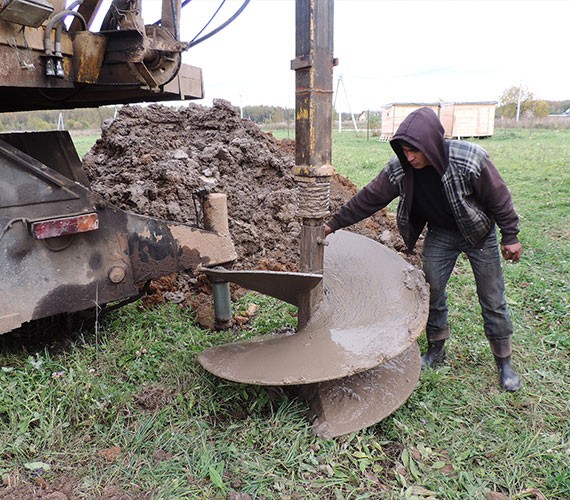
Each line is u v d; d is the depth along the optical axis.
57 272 2.82
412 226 3.09
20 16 2.30
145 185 5.11
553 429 2.72
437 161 2.62
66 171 3.79
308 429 2.62
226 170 5.82
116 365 3.07
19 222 2.66
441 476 2.37
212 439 2.56
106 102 4.15
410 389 2.87
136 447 2.45
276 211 5.52
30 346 3.24
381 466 2.42
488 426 2.73
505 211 2.76
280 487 2.24
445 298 3.23
